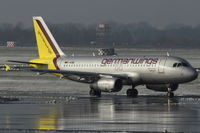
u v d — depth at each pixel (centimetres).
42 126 11162
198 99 17075
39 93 19812
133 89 19100
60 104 15600
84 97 18138
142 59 19012
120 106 14988
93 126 11206
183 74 18012
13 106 14988
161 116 12725
